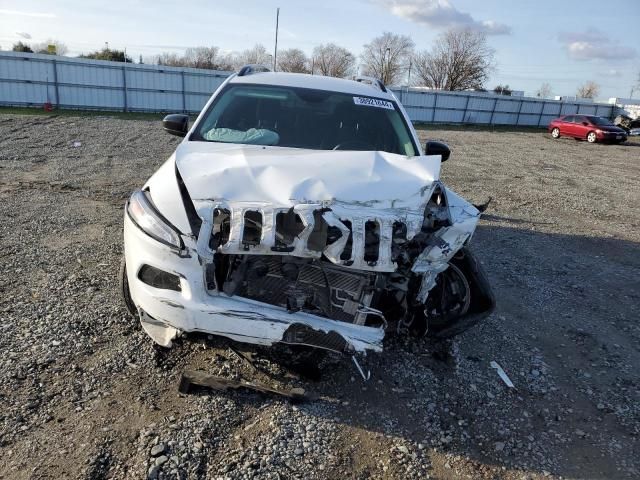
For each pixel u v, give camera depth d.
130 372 2.99
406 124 4.33
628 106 44.53
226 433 2.57
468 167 14.09
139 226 2.79
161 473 2.27
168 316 2.70
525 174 13.45
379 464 2.49
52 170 9.11
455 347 3.65
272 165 3.04
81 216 6.17
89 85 26.98
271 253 2.61
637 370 3.63
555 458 2.67
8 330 3.33
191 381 2.84
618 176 14.40
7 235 5.25
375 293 2.95
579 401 3.20
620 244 6.95
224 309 2.63
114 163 10.30
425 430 2.77
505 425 2.89
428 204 3.21
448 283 3.58
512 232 7.11
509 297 4.74
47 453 2.34
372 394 3.02
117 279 4.27
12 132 14.34
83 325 3.46
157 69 28.22
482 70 61.03
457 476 2.47
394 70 62.81
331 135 3.94
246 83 4.36
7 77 25.25
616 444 2.82
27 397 2.70
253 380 3.00
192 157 3.17
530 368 3.52
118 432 2.51
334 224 2.66
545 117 42.47
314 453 2.51
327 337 2.68
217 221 2.77
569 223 8.02
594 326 4.30
